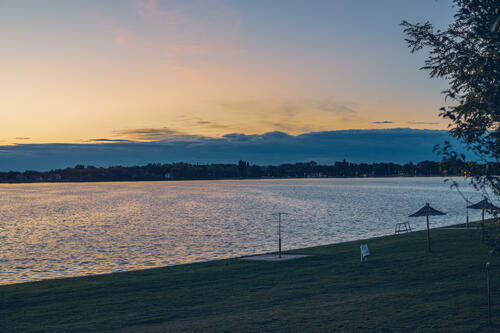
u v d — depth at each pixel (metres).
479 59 10.55
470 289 21.92
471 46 11.04
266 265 33.53
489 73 10.29
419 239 42.69
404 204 129.38
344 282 26.23
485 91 10.48
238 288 25.81
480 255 31.80
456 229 48.16
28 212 120.50
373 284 25.20
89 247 56.28
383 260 32.97
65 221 93.75
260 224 80.75
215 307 21.30
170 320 19.03
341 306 20.09
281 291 24.53
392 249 38.22
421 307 18.91
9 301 23.23
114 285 27.31
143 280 28.88
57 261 46.19
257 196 190.38
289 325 17.22
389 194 195.62
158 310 20.97
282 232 68.06
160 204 146.38
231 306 21.39
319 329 16.50
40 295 24.64
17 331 17.88
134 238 64.19
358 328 16.36
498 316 16.91
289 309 20.11
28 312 20.98
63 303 22.77
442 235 43.91
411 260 32.03
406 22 11.68
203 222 86.25
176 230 73.44
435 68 11.45
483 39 10.73
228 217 96.19
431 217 86.75
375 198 163.25
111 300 23.31
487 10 10.38
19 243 61.00
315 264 33.19
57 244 59.50
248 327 17.17
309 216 95.06
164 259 46.38
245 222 84.88
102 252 52.00
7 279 37.12
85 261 45.97
